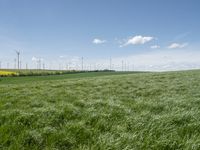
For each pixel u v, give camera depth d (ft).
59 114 29.09
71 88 70.69
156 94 51.08
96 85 77.77
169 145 18.37
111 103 36.96
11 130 22.88
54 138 20.51
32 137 20.48
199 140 18.76
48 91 62.13
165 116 26.61
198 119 25.81
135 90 59.62
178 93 50.78
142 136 20.49
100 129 23.20
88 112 30.40
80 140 20.40
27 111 31.32
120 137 20.01
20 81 159.33
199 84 66.28
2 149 18.30
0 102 40.68
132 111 31.42
